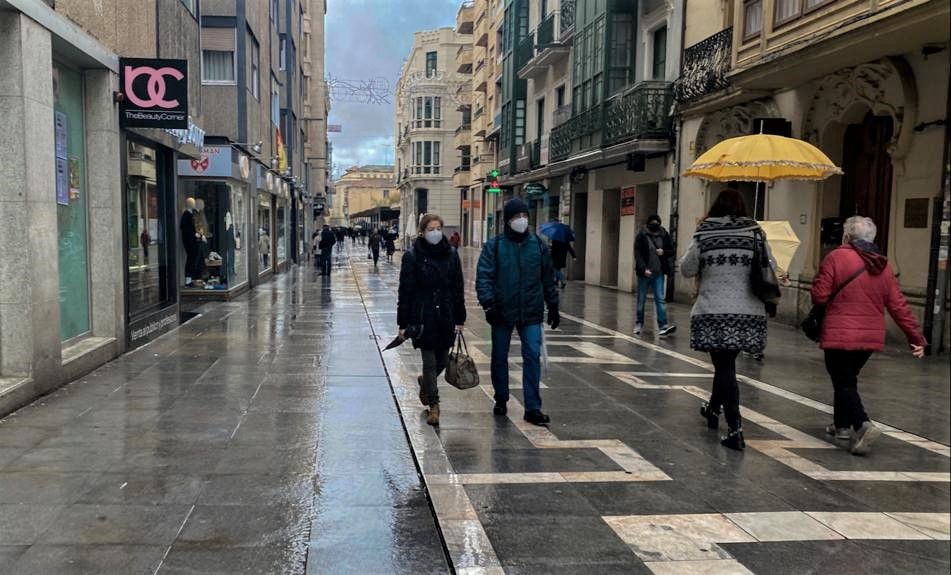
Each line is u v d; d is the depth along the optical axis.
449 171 64.88
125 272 8.93
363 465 4.85
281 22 30.25
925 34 8.61
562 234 14.35
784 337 11.09
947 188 8.98
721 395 5.47
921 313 9.49
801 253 12.12
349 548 3.64
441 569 3.46
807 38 10.17
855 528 3.95
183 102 8.56
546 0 26.64
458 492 4.38
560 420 6.08
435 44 65.25
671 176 16.62
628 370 8.35
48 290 6.61
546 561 3.52
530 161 27.59
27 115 6.15
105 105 8.18
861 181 11.34
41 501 4.12
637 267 11.09
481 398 6.82
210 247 16.16
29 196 6.21
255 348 9.37
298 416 6.01
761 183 13.72
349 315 13.17
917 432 5.80
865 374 8.01
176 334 10.62
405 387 7.13
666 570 3.46
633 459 5.08
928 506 4.28
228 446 5.18
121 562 3.42
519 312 5.91
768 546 3.72
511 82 30.22
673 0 16.48
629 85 18.28
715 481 4.66
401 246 55.44
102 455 4.93
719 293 5.33
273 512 4.05
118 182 8.56
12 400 5.94
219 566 3.41
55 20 6.66
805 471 4.88
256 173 20.36
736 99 13.57
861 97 10.60
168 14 10.85
